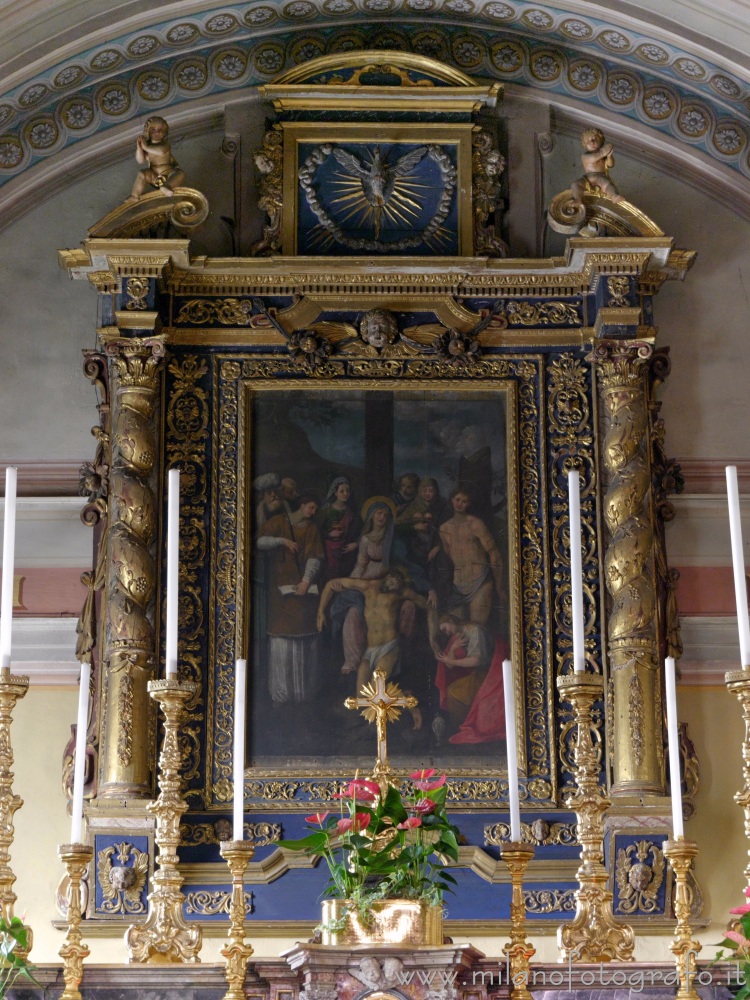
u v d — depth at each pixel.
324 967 5.54
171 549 6.15
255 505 8.60
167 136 9.23
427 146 9.11
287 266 8.78
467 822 8.09
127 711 8.03
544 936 7.86
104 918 7.87
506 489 8.64
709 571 8.70
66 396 8.90
